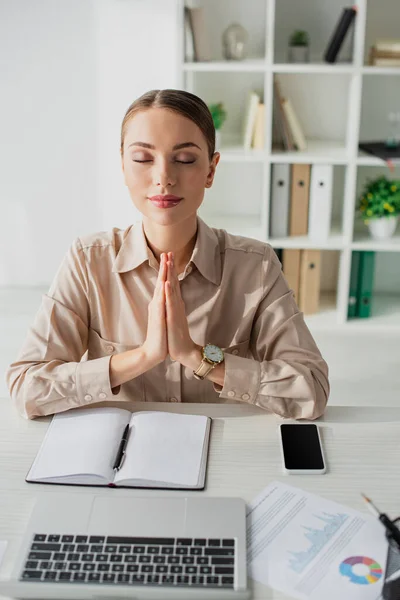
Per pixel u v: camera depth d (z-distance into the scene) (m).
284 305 1.62
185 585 1.05
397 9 3.45
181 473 1.30
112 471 1.31
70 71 3.74
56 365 1.54
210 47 3.53
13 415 1.53
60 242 4.05
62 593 1.05
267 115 3.30
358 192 3.80
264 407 1.51
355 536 1.15
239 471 1.33
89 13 3.63
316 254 3.55
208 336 1.62
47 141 3.87
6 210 4.00
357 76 3.25
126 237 1.60
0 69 3.75
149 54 3.67
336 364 3.24
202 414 1.52
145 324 1.62
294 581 1.06
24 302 3.90
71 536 1.13
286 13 3.46
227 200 3.82
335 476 1.31
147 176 1.42
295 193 3.49
